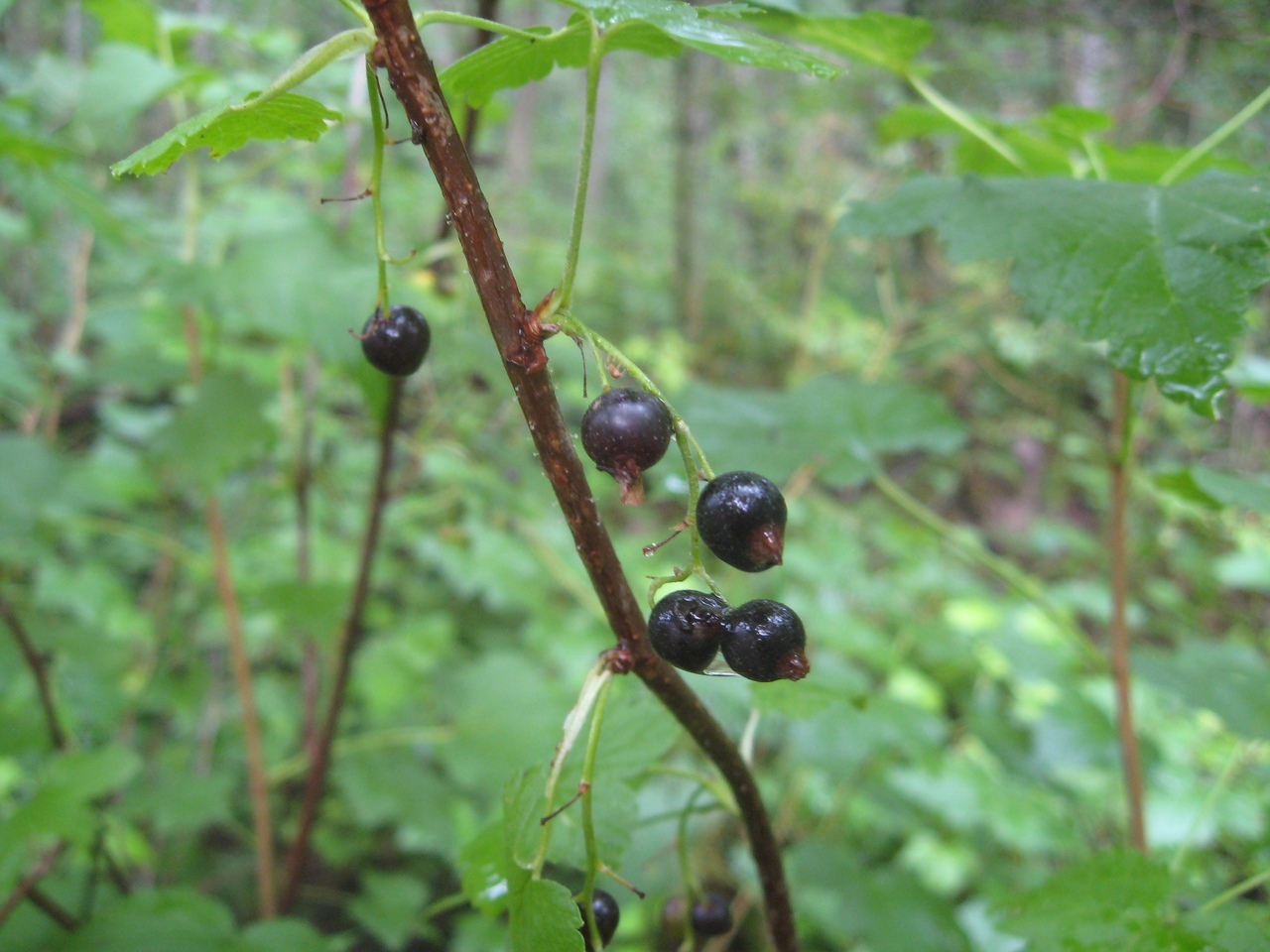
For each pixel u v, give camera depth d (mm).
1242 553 4887
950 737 3699
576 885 1959
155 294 3375
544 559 3635
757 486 932
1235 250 1244
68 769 1883
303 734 3553
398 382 2215
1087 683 3953
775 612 932
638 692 1490
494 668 2982
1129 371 1244
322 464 3385
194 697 3436
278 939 1972
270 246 2291
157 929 1945
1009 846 3570
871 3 3258
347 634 2453
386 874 3330
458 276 2707
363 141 3936
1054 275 1331
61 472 2920
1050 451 8086
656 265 9602
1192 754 3629
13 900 1900
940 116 1912
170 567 3586
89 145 2492
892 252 6895
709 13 997
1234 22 2672
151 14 2379
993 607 4309
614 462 914
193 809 2590
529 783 1140
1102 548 6398
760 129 8055
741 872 2924
